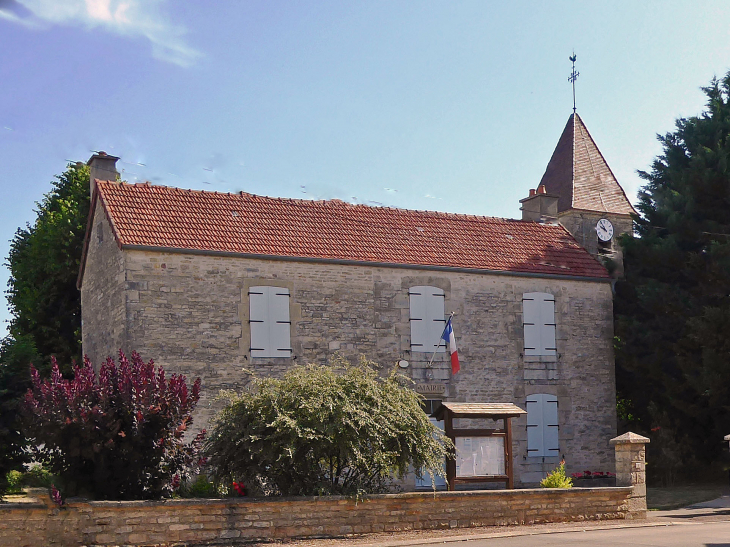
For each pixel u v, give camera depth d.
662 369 23.14
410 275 20.89
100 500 12.62
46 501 12.02
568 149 27.17
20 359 15.06
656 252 23.83
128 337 17.80
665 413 22.98
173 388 13.37
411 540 12.93
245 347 18.81
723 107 25.00
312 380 14.12
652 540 12.65
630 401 24.98
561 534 13.73
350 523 13.49
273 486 14.30
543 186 25.61
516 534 13.59
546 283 22.69
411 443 14.27
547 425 22.11
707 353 21.61
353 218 21.92
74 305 27.14
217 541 12.59
